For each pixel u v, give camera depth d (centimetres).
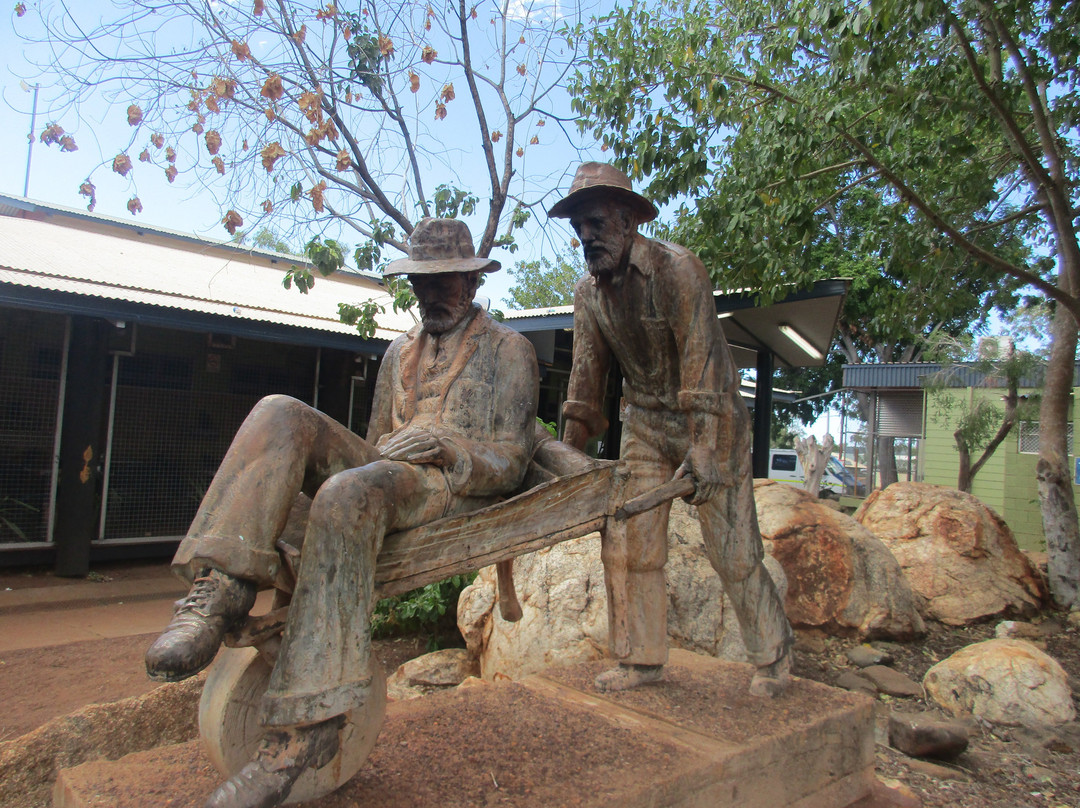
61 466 794
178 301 785
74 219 1127
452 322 266
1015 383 1013
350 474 198
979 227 814
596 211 301
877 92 687
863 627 619
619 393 914
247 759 205
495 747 262
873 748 334
